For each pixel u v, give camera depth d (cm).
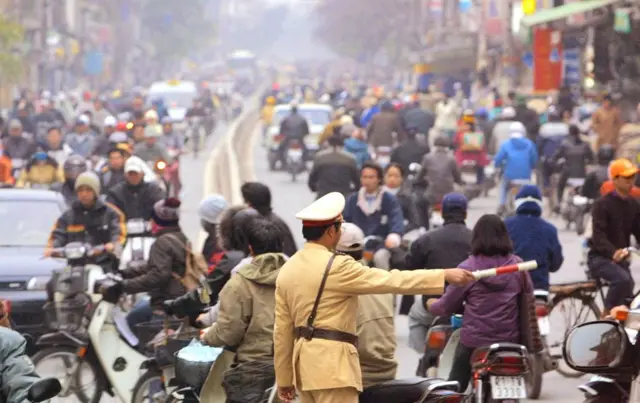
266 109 10938
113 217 2792
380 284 1420
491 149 6188
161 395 1953
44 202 3095
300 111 8581
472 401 1805
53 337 2080
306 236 1459
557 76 8644
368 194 2942
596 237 2481
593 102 7581
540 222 2300
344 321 1430
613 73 7406
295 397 1508
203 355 1723
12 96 14062
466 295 1819
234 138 11569
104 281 2073
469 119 6222
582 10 7631
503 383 1759
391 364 1558
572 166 5028
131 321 2117
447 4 18462
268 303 1675
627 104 7244
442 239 2214
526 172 4822
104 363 2028
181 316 1875
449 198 2248
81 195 2767
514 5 11012
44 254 2684
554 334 2619
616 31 7112
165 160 4628
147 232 2784
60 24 18650
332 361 1417
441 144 4094
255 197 2375
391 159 4969
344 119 6569
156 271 2092
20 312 2681
